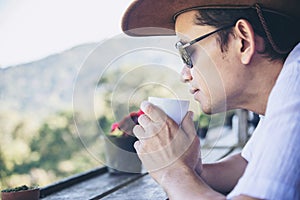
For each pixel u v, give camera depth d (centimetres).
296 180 105
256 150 112
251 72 133
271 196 104
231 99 138
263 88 134
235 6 130
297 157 106
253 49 130
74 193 179
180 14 139
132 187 188
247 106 140
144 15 142
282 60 131
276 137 108
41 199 170
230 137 307
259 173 107
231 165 164
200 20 134
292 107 111
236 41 131
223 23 132
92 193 178
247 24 129
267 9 128
